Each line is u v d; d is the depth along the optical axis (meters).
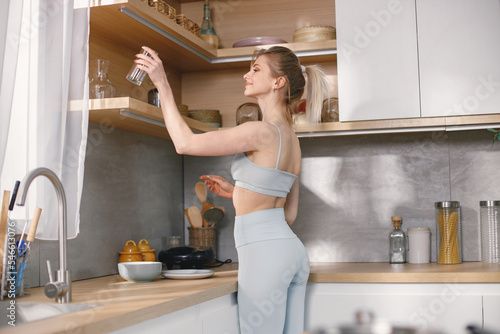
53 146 1.82
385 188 2.89
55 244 2.04
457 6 2.48
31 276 1.91
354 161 2.93
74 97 1.91
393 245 2.71
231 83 3.06
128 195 2.55
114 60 2.42
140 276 1.99
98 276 2.29
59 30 1.85
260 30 3.03
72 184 1.87
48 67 1.82
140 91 2.61
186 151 1.90
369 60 2.54
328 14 2.96
